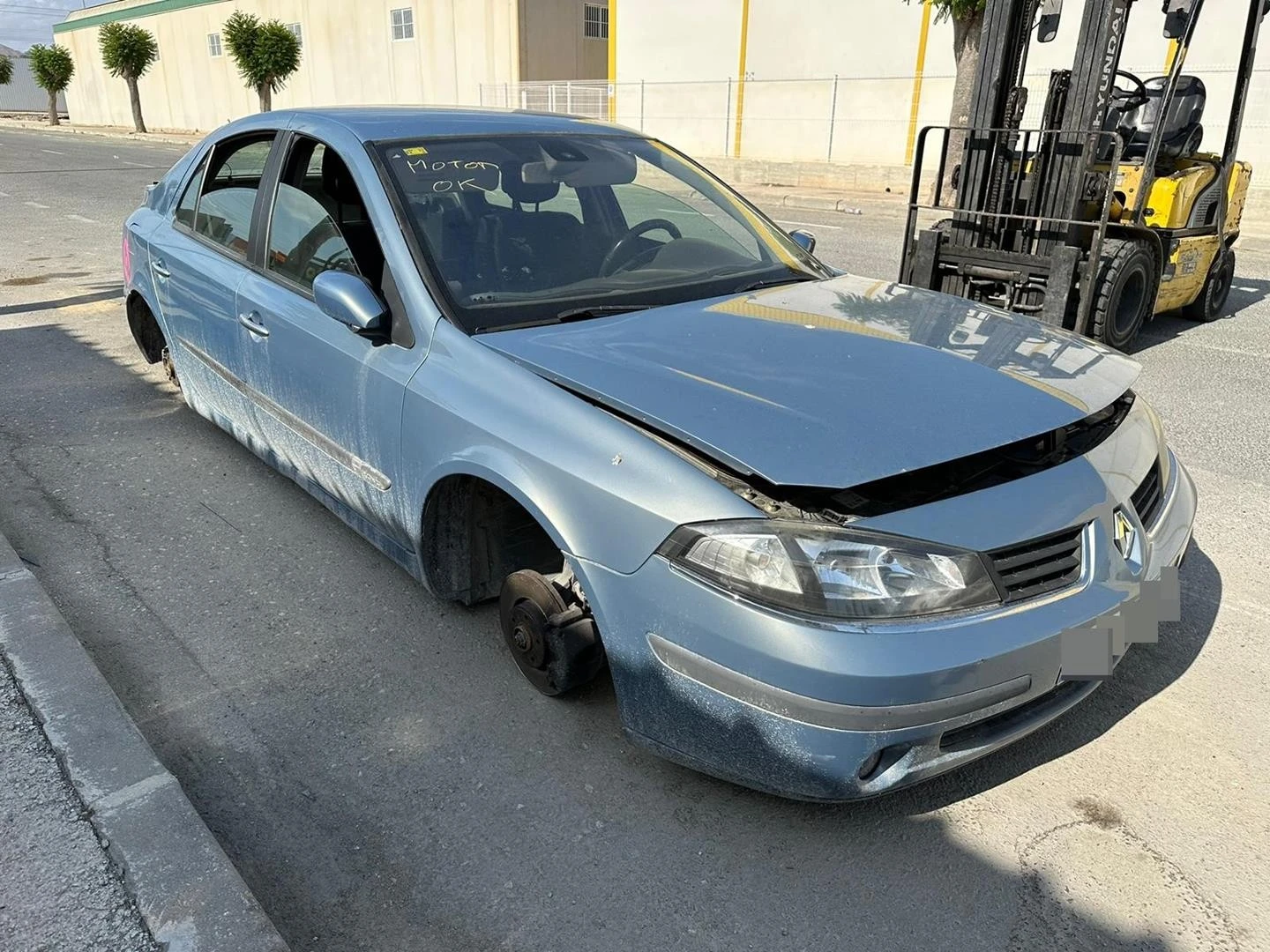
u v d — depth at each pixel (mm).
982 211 6863
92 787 2383
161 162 23266
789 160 21734
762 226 3920
